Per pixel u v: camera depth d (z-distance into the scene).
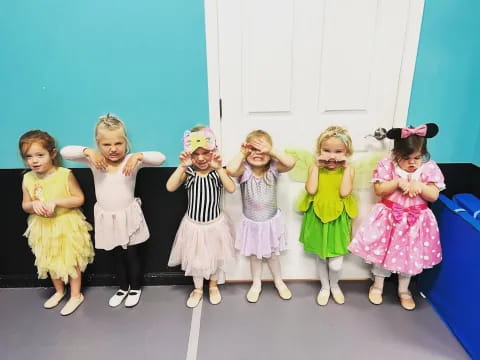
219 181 1.74
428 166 1.69
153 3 1.59
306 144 1.82
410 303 1.90
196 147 1.62
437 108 1.78
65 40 1.64
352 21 1.64
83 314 1.89
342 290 2.03
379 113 1.78
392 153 1.73
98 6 1.59
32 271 2.07
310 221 1.84
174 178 1.70
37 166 1.69
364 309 1.90
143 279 2.07
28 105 1.74
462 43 1.67
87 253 1.89
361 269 2.07
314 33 1.65
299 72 1.71
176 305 1.94
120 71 1.69
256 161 1.67
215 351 1.67
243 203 1.81
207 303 1.95
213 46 1.65
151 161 1.73
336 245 1.80
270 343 1.70
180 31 1.63
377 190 1.73
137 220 1.80
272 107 1.76
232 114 1.77
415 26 1.64
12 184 1.87
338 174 1.75
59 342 1.73
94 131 1.76
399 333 1.76
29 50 1.65
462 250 1.67
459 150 1.85
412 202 1.71
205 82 1.71
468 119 1.79
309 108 1.77
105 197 1.74
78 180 1.87
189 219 1.79
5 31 1.62
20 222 1.96
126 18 1.61
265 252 1.79
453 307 1.75
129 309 1.92
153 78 1.71
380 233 1.74
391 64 1.70
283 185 1.89
